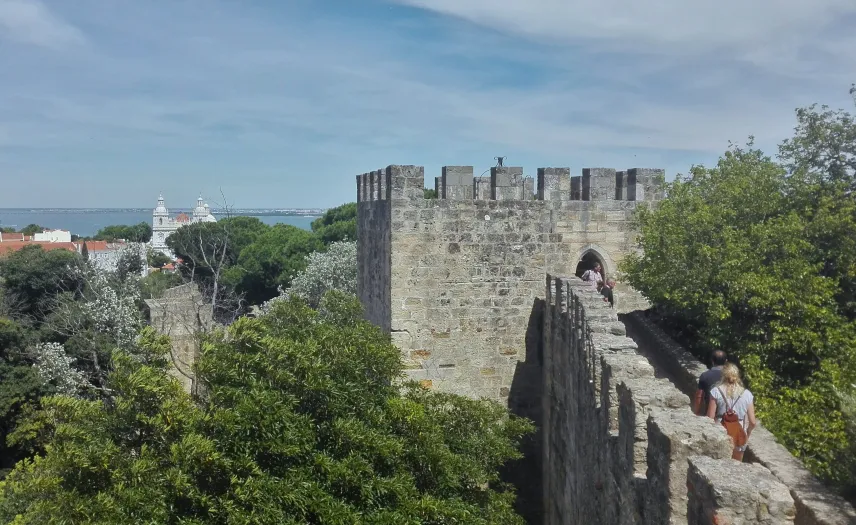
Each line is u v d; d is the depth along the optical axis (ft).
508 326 77.10
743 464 21.81
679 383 52.06
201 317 108.37
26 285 160.76
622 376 35.88
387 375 50.70
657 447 25.58
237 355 43.14
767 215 60.44
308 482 39.06
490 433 56.90
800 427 41.06
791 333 50.39
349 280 161.48
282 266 223.10
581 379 49.96
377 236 82.02
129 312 128.98
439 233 74.90
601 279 76.28
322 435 42.60
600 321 47.01
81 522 35.78
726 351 54.75
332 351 46.88
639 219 66.74
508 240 76.54
